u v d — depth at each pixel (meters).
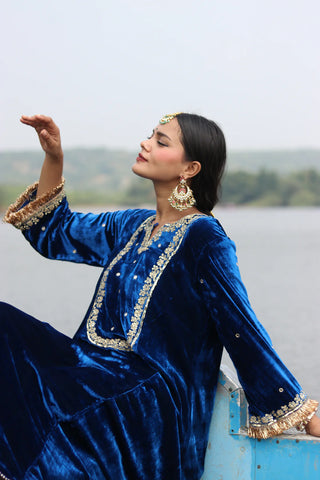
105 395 2.19
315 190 99.44
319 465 2.43
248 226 32.09
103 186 123.75
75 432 2.16
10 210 2.73
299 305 7.70
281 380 2.34
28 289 9.25
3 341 2.24
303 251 16.14
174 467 2.26
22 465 2.10
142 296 2.37
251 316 2.34
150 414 2.23
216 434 2.45
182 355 2.34
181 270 2.38
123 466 2.21
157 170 2.53
